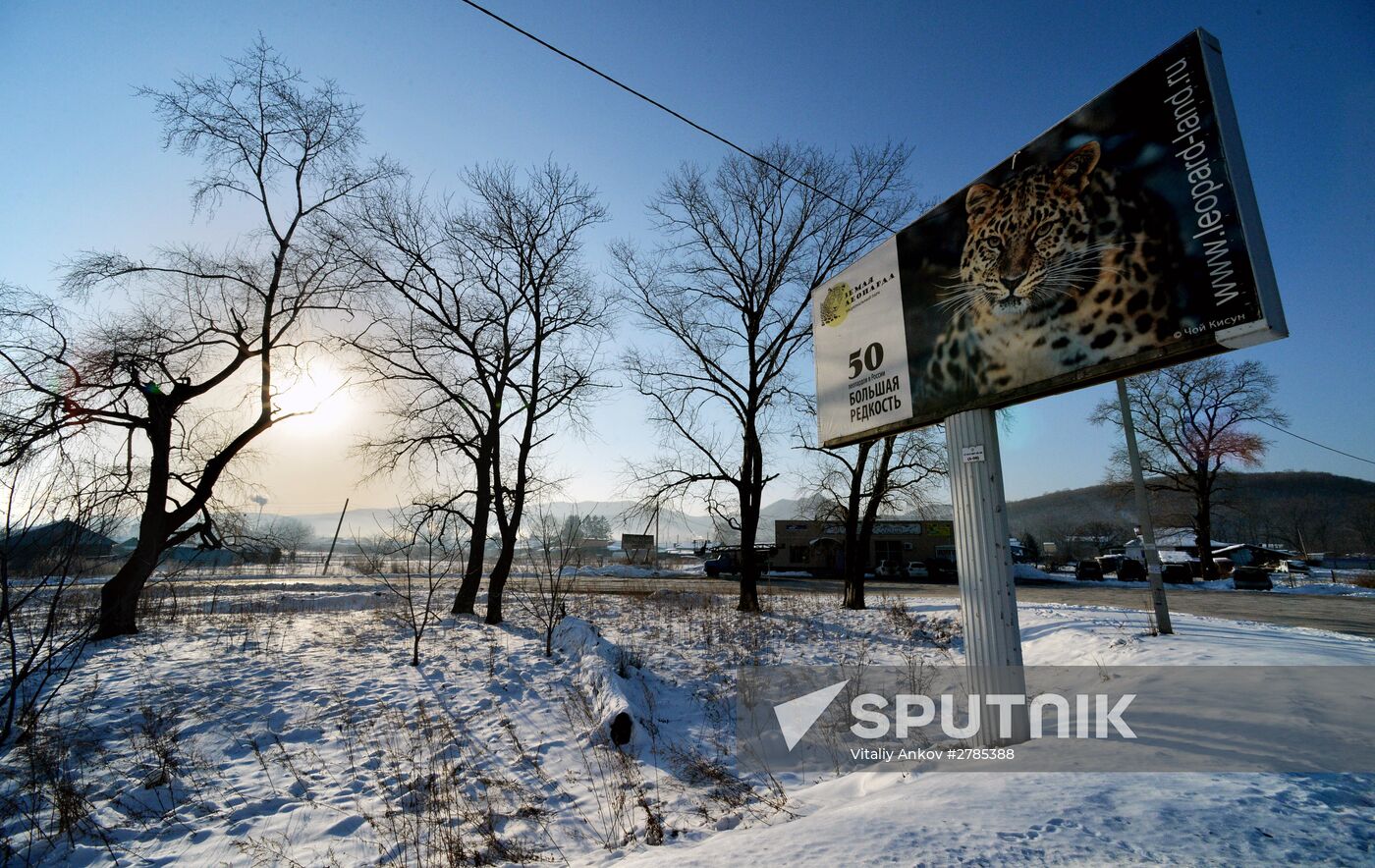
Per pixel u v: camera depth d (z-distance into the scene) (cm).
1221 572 4541
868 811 360
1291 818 304
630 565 5328
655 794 591
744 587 1869
